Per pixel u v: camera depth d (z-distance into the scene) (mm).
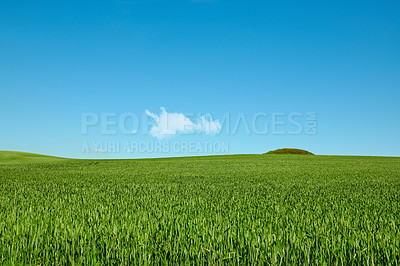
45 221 6203
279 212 7523
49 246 4477
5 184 16844
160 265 4000
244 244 4414
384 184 16672
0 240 4664
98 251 4203
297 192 12852
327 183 17125
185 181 18422
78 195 11945
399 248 4180
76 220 6176
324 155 61344
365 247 4277
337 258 3854
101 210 7699
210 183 17031
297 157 54625
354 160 46156
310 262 3881
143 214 6844
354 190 13797
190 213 7230
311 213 7324
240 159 49781
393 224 5930
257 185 15836
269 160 46406
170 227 5508
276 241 4426
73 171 28672
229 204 9125
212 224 5797
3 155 53844
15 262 4090
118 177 21781
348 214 7414
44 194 12359
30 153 61062
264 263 3877
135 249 4250
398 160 45938
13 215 6777
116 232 5055
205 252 4113
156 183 17156
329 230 5324
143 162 43562
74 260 4121
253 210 7902
